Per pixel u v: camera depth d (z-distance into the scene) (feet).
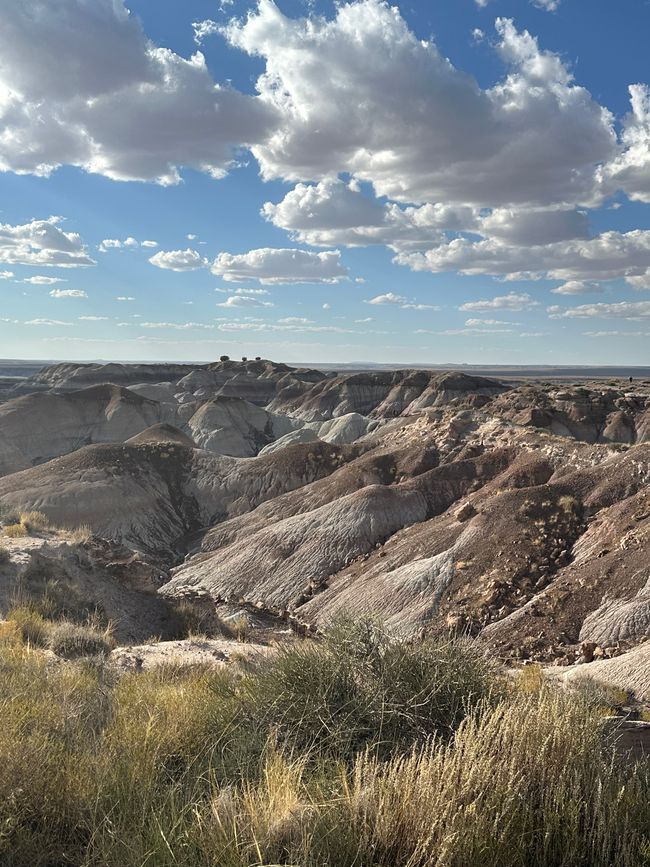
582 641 119.14
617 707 28.27
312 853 10.36
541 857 10.82
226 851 10.43
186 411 476.54
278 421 488.02
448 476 226.58
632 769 13.99
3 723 15.28
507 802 10.94
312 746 15.20
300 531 207.10
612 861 10.92
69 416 433.48
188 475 294.05
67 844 11.80
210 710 18.39
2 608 50.49
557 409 386.11
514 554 156.56
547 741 13.01
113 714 18.86
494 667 20.10
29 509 249.75
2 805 11.95
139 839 11.08
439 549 171.42
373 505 210.18
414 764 12.87
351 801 11.75
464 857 10.14
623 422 375.86
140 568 71.36
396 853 10.82
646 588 125.18
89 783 13.26
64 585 58.70
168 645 44.32
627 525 151.43
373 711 16.78
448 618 138.00
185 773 14.25
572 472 198.59
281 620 92.94
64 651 36.01
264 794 12.37
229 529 252.01
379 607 152.15
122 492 266.77
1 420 409.90
